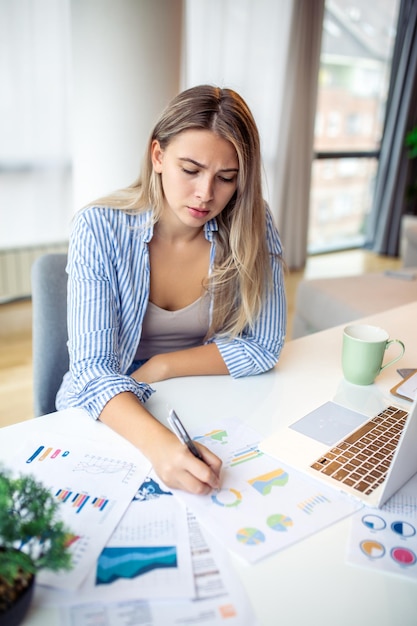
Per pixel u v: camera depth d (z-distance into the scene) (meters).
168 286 1.13
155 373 1.00
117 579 0.56
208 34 3.38
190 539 0.62
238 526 0.64
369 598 0.56
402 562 0.61
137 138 2.53
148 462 0.76
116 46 2.36
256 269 1.10
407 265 3.68
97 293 0.99
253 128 0.97
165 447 0.74
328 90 4.56
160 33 2.41
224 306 1.16
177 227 1.08
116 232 1.04
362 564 0.60
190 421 0.87
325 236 5.29
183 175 0.94
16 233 3.06
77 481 0.71
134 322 1.09
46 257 1.21
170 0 2.40
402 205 4.96
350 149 4.97
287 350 1.17
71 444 0.79
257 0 3.54
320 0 3.78
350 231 5.43
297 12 3.70
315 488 0.72
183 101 0.93
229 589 0.56
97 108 2.48
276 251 1.18
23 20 2.70
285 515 0.67
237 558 0.60
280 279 1.17
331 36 4.38
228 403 0.93
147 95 2.47
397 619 0.54
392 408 0.94
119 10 2.31
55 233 3.19
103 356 0.94
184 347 1.22
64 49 2.86
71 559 0.56
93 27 2.34
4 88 2.76
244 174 0.98
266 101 3.87
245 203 1.04
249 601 0.54
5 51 2.70
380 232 5.11
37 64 2.81
